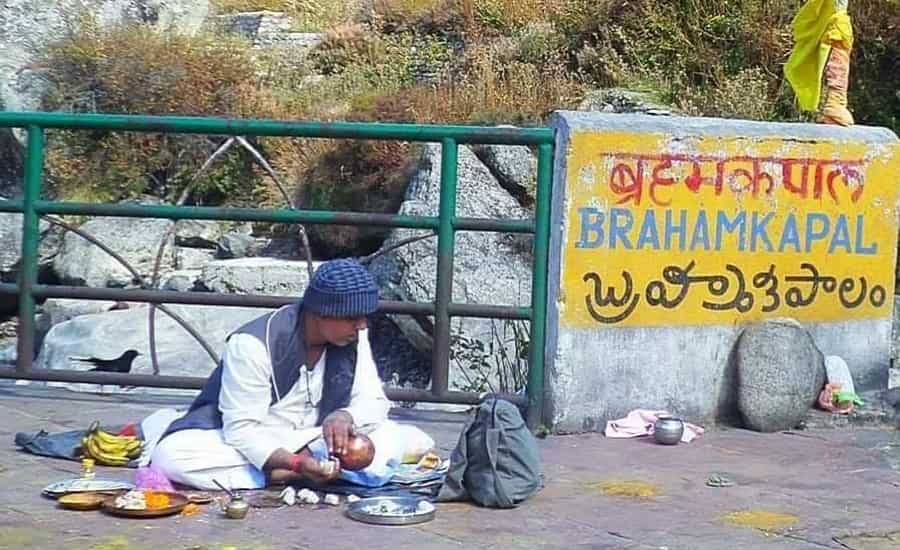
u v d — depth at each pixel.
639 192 8.99
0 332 16.67
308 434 7.09
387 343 13.95
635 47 19.28
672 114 17.20
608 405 9.05
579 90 18.69
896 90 16.97
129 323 13.32
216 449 7.08
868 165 9.62
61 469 7.63
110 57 19.91
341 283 6.81
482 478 7.05
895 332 12.18
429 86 20.16
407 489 7.30
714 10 19.22
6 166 19.16
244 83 20.16
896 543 6.59
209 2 24.05
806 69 11.55
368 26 23.20
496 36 22.02
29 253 9.36
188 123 9.02
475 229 8.96
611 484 7.63
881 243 9.73
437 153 14.33
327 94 20.23
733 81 17.62
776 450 8.66
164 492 6.89
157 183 19.08
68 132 19.09
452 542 6.40
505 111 18.05
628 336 9.05
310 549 6.22
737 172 9.24
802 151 9.41
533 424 8.98
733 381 9.35
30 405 9.48
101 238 16.66
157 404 9.68
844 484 7.79
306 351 7.04
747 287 9.35
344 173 17.16
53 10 20.73
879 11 17.22
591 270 8.92
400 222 8.99
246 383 7.01
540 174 8.91
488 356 11.61
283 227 17.64
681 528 6.76
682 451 8.54
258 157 10.48
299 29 23.47
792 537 6.65
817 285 9.55
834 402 9.46
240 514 6.67
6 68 20.06
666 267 9.11
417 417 9.41
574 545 6.41
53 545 6.18
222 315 13.62
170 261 17.09
